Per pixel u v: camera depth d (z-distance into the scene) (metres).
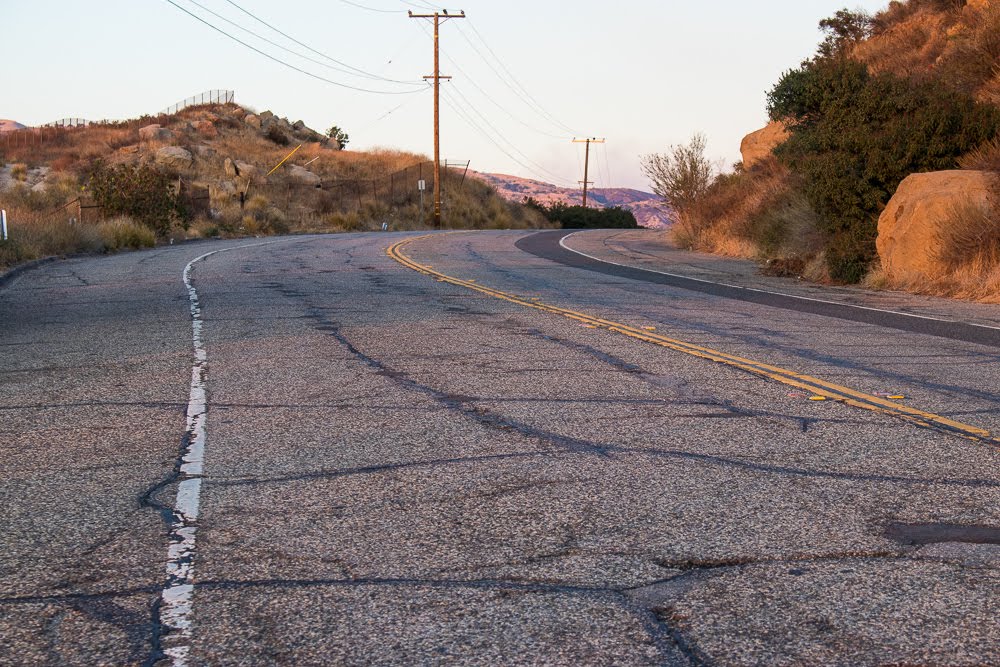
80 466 5.13
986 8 24.97
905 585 3.42
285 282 16.94
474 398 6.89
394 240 33.97
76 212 34.81
